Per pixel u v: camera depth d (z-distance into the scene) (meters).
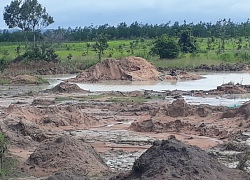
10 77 49.31
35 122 23.72
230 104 30.92
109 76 50.25
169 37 70.56
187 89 41.06
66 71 60.00
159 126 22.80
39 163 15.25
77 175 12.77
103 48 67.81
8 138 18.67
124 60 52.34
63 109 25.75
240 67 59.56
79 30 113.62
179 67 59.34
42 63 62.81
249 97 34.81
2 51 78.81
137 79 49.66
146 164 11.30
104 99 33.66
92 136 21.58
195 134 21.77
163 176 10.60
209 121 23.95
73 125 24.02
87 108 29.64
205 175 10.93
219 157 17.11
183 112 25.17
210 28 104.69
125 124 24.67
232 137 20.47
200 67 59.41
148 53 68.81
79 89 39.06
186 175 10.72
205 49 78.44
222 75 53.72
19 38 104.88
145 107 28.88
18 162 15.51
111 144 20.03
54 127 23.39
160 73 52.34
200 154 11.82
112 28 111.88
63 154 15.48
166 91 38.47
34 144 19.39
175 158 11.23
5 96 36.28
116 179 11.82
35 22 82.81
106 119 26.03
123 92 37.75
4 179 13.78
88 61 63.75
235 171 12.12
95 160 15.84
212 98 34.41
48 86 44.84
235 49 78.25
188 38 75.50
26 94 37.00
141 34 104.44
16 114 23.81
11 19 81.81
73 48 85.38
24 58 64.62
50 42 91.94
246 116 23.25
